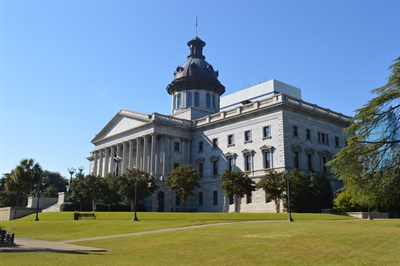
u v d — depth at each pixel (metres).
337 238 21.88
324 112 69.44
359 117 30.06
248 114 67.56
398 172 27.73
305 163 62.75
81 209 68.50
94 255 19.78
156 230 32.88
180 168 65.19
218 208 69.75
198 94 89.00
